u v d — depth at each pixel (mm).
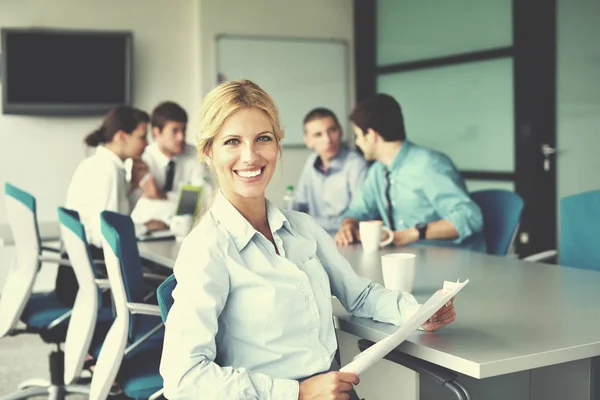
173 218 3867
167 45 6590
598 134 4980
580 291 2367
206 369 1657
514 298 2289
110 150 4023
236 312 1781
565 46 5195
